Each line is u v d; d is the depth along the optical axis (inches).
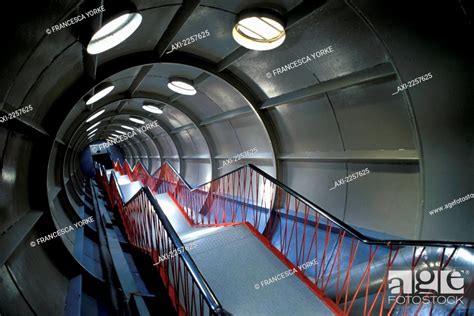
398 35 118.1
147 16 139.7
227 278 148.2
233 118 328.8
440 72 118.1
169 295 134.3
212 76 257.3
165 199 365.7
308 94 207.0
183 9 141.1
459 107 119.0
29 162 160.4
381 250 178.2
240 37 158.1
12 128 116.6
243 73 239.5
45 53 100.3
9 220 124.3
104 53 159.2
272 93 244.8
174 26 155.4
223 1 142.1
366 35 144.2
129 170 679.7
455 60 113.2
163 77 276.5
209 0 140.1
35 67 101.3
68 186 362.6
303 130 247.0
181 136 526.9
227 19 160.2
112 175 392.5
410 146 168.6
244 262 161.3
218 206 375.9
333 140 222.5
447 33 109.7
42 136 161.3
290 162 277.6
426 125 130.0
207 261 163.6
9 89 84.2
